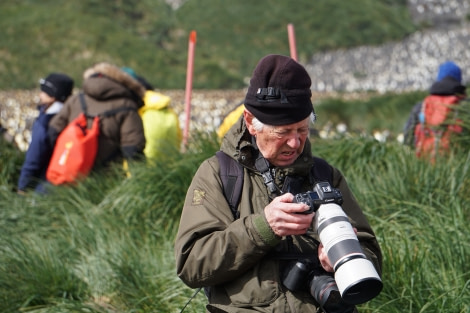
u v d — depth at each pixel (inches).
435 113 753.0
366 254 344.8
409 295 492.7
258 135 334.0
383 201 644.1
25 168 781.3
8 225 723.4
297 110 323.3
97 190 750.5
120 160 765.3
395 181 657.6
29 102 4037.9
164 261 623.5
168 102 797.2
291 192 339.3
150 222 698.2
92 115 747.4
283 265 335.6
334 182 358.9
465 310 465.4
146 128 777.6
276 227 316.2
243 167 345.4
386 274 513.3
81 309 557.9
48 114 784.9
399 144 762.2
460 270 515.2
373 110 2317.9
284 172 339.9
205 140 764.6
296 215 314.5
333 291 318.3
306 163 342.3
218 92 5629.9
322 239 310.8
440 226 564.4
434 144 728.3
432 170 665.6
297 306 328.8
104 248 652.7
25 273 603.2
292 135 328.5
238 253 322.0
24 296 583.8
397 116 2119.8
